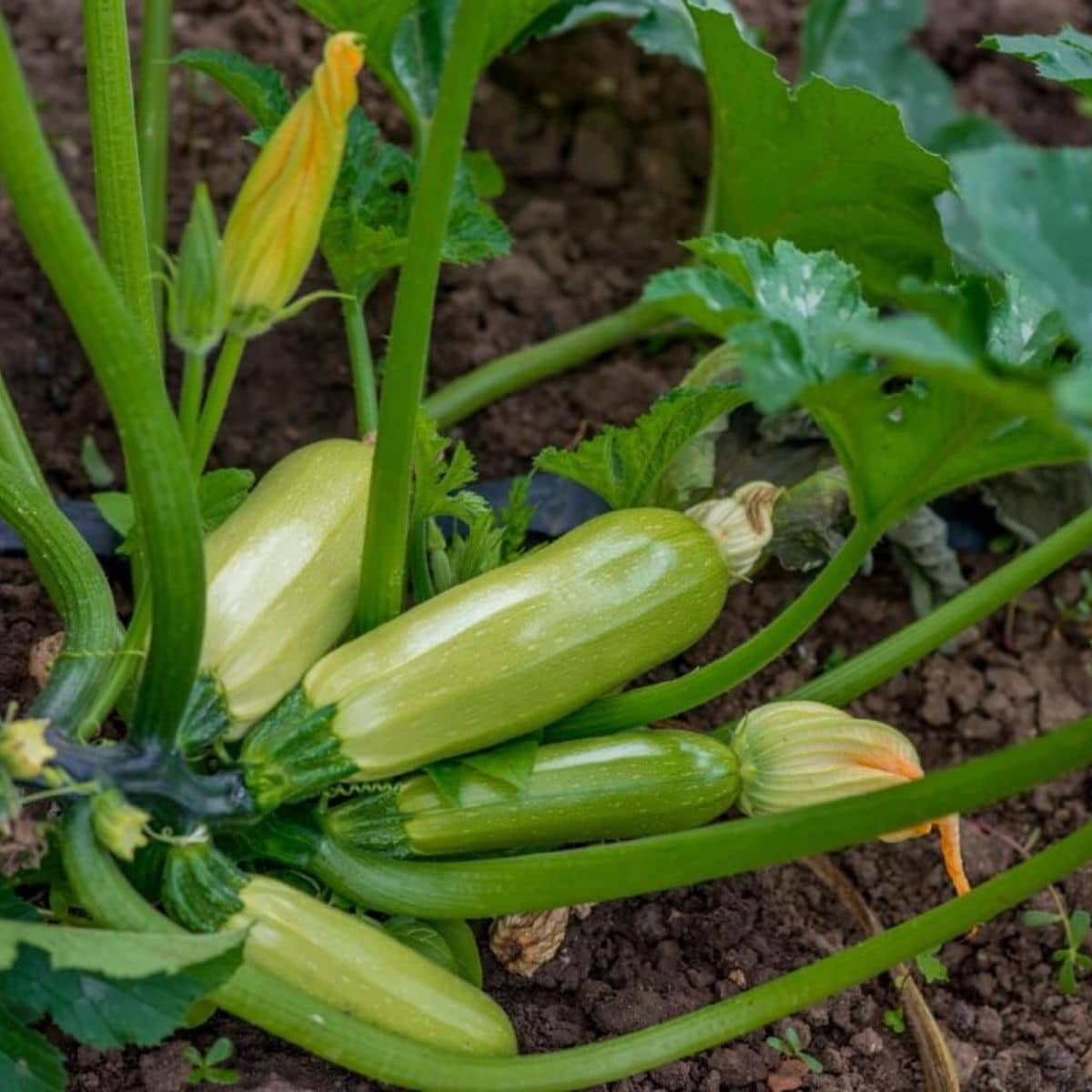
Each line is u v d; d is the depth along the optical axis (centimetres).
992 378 102
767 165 141
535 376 154
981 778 112
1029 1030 134
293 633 121
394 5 140
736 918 134
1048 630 151
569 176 171
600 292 164
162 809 117
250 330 114
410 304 115
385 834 121
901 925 119
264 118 139
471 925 131
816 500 136
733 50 136
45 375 154
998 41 132
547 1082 118
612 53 174
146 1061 122
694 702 126
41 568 122
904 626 150
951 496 152
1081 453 115
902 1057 131
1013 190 103
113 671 119
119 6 122
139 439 110
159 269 153
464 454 125
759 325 111
